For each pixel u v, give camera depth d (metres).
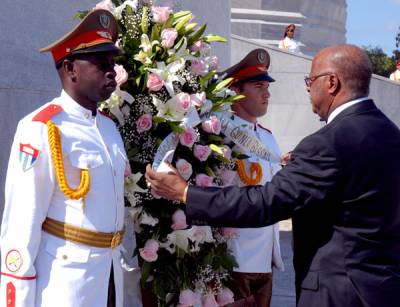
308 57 13.83
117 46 3.16
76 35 2.92
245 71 4.04
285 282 6.42
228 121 3.59
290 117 13.98
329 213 2.89
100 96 2.97
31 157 2.75
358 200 2.84
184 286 3.48
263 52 4.07
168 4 3.67
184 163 3.37
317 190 2.85
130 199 3.33
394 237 2.88
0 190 3.89
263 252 3.96
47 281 2.81
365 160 2.84
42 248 2.84
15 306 2.73
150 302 3.59
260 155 3.68
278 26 24.17
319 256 2.90
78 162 2.87
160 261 3.48
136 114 3.38
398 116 14.90
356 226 2.85
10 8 3.96
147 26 3.41
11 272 2.74
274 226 4.03
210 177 3.47
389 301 2.80
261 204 2.90
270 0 23.94
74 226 2.85
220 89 3.55
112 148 3.05
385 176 2.86
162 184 3.13
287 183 2.88
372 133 2.89
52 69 4.38
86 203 2.87
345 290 2.84
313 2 25.91
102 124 3.09
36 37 4.20
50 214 2.85
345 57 2.98
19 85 4.03
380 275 2.82
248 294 3.92
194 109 3.38
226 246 3.68
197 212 3.01
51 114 2.86
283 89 13.97
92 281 2.88
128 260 4.05
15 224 2.74
